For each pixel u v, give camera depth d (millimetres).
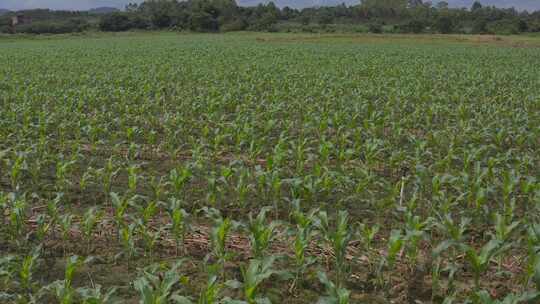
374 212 8422
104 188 9547
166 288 5262
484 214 7832
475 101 18312
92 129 12234
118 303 5578
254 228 6273
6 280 6000
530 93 19688
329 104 16344
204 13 99875
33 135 13344
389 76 25891
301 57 37750
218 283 6285
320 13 120562
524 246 6781
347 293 4980
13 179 9133
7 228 7574
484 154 11578
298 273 6254
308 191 8141
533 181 8117
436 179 8188
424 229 7020
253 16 111438
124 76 24594
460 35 74438
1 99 18312
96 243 7395
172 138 12312
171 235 7590
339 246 6102
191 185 9844
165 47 50781
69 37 83938
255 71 27234
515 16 107250
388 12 117188
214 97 17594
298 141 11742
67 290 5328
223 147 12359
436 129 14188
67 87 21891
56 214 7273
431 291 6180
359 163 10961
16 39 79062
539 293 5043
